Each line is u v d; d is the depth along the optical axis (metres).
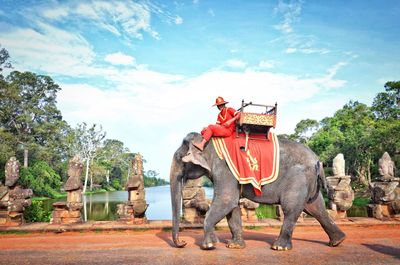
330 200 10.35
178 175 7.10
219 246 6.98
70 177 9.26
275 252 6.41
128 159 94.31
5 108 50.12
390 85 52.75
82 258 5.95
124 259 5.86
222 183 6.73
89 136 66.00
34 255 6.20
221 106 7.39
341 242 7.00
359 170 47.16
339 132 51.06
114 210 27.23
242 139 6.99
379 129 41.84
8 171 9.02
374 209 10.47
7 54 48.25
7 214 8.85
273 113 6.98
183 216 9.55
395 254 6.29
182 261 5.71
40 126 54.03
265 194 6.88
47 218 13.45
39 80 55.53
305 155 7.01
